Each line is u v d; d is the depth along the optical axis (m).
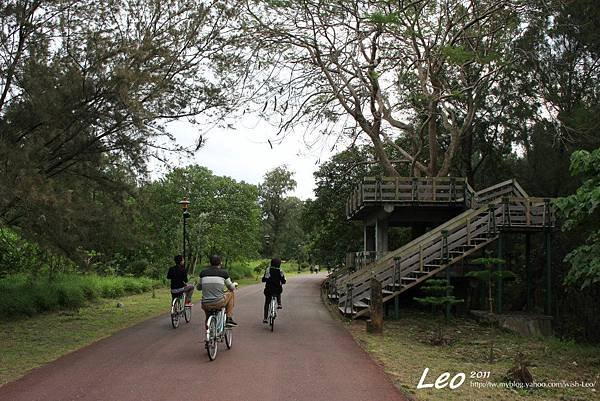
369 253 21.58
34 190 10.68
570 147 22.16
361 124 23.81
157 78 13.17
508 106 26.94
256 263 65.31
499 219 18.22
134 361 9.15
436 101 21.86
